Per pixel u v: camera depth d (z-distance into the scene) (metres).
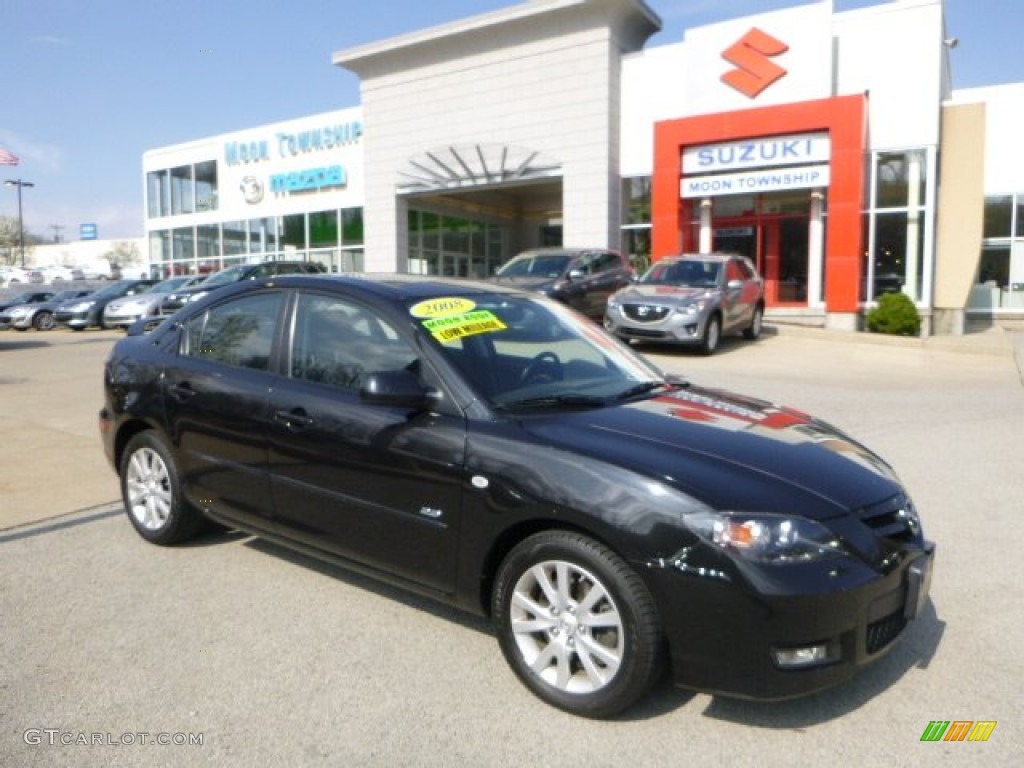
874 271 20.09
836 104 19.30
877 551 3.13
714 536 2.96
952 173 19.77
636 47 24.12
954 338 18.05
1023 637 3.90
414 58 26.23
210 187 34.03
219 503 4.61
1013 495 6.18
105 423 5.36
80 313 22.64
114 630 3.91
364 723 3.16
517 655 3.38
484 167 25.03
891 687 3.45
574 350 4.40
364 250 28.62
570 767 2.89
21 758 2.91
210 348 4.82
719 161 21.00
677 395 4.21
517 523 3.35
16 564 4.75
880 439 7.99
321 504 4.05
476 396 3.65
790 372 12.62
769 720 3.19
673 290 14.60
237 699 3.32
